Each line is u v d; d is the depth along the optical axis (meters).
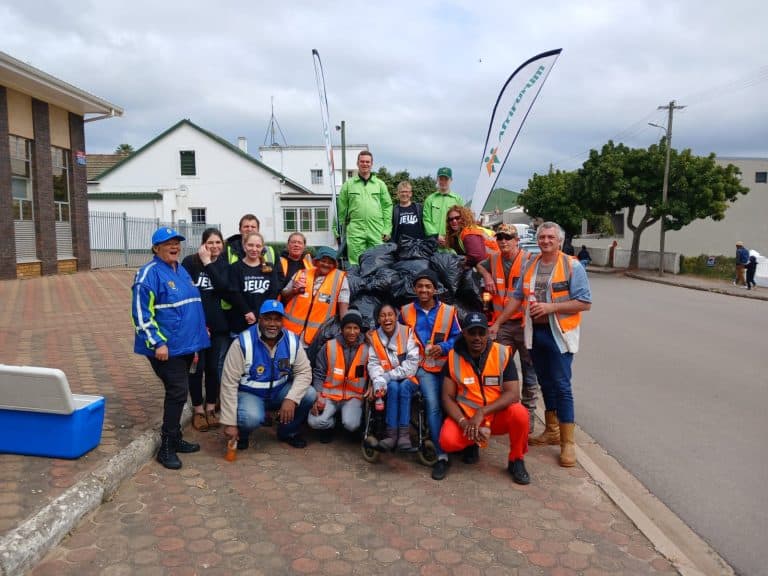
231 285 5.52
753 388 7.65
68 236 19.55
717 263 31.09
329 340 5.54
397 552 3.54
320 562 3.41
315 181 45.12
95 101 18.91
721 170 29.14
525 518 4.02
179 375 4.70
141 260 24.34
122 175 37.28
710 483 4.72
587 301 4.93
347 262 8.24
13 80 16.19
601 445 5.61
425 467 4.92
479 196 10.63
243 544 3.58
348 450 5.27
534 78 10.26
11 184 16.33
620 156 30.66
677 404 6.94
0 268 15.98
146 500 4.11
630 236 40.09
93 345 8.43
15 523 3.42
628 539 3.76
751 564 3.55
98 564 3.31
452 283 6.46
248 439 5.32
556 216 45.47
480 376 4.68
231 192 37.59
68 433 4.30
